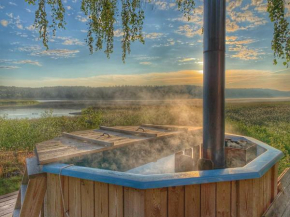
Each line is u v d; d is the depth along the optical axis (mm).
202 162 1660
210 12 1603
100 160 2041
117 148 2213
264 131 4504
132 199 1222
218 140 1626
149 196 1187
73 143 2191
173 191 1241
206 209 1308
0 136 5812
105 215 1347
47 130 6422
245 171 1359
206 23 1630
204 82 1669
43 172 1635
